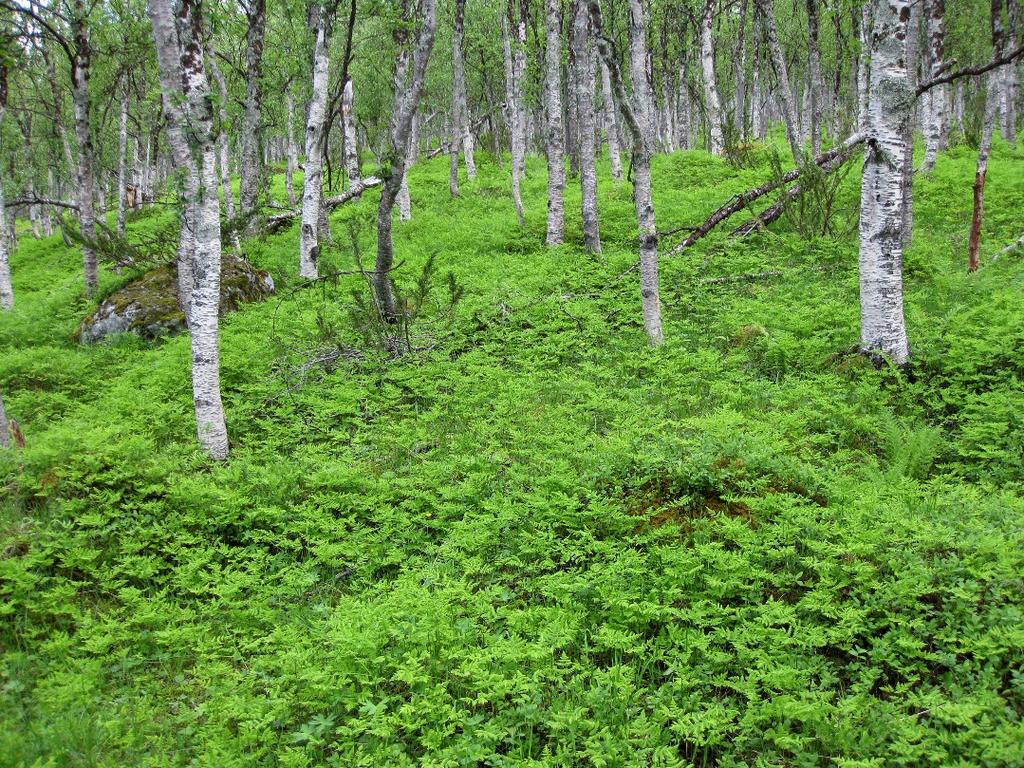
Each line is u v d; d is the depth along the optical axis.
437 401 9.23
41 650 4.96
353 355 10.77
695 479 5.90
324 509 6.52
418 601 4.73
